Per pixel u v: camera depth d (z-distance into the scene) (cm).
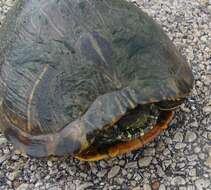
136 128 44
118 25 43
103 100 40
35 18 43
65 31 42
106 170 47
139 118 43
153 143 49
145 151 48
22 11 45
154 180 46
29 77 43
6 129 45
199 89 53
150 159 47
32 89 42
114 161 48
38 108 42
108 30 42
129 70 41
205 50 58
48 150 42
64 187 46
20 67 43
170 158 48
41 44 42
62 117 41
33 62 42
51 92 41
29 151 43
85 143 40
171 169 47
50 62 42
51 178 47
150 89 41
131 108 40
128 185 46
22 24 44
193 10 63
